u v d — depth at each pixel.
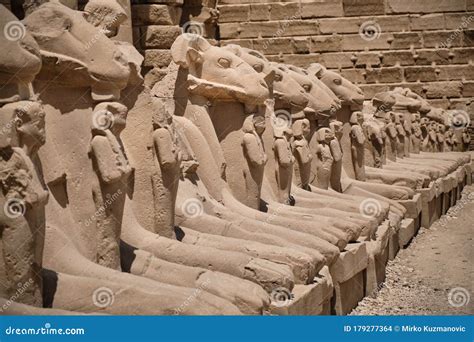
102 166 5.94
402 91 18.36
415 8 20.56
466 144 20.78
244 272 6.53
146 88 6.87
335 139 11.25
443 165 15.69
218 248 7.17
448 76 20.69
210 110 8.72
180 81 8.44
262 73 9.19
